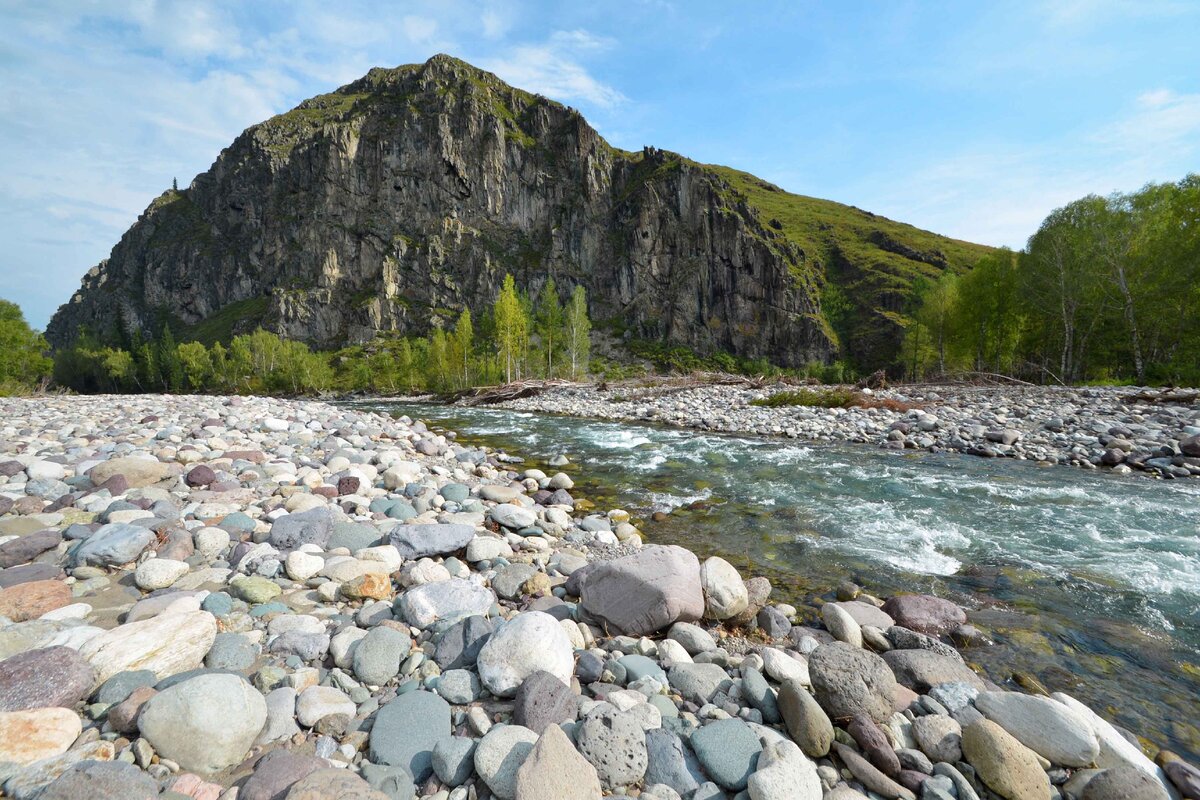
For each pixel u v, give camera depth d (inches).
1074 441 536.4
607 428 785.6
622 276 5295.3
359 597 185.0
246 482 321.7
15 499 242.1
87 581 180.5
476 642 151.9
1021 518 322.0
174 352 4443.9
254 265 6525.6
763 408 894.4
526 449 592.1
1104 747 121.3
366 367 3816.4
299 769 104.3
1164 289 1199.6
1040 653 178.5
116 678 121.2
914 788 113.7
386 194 5954.7
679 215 5369.1
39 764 97.7
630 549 279.3
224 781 106.9
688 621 184.2
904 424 654.5
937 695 143.8
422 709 126.3
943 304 2026.3
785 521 324.5
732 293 4852.4
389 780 105.2
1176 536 287.7
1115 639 187.3
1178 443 474.9
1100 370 1497.3
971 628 190.7
